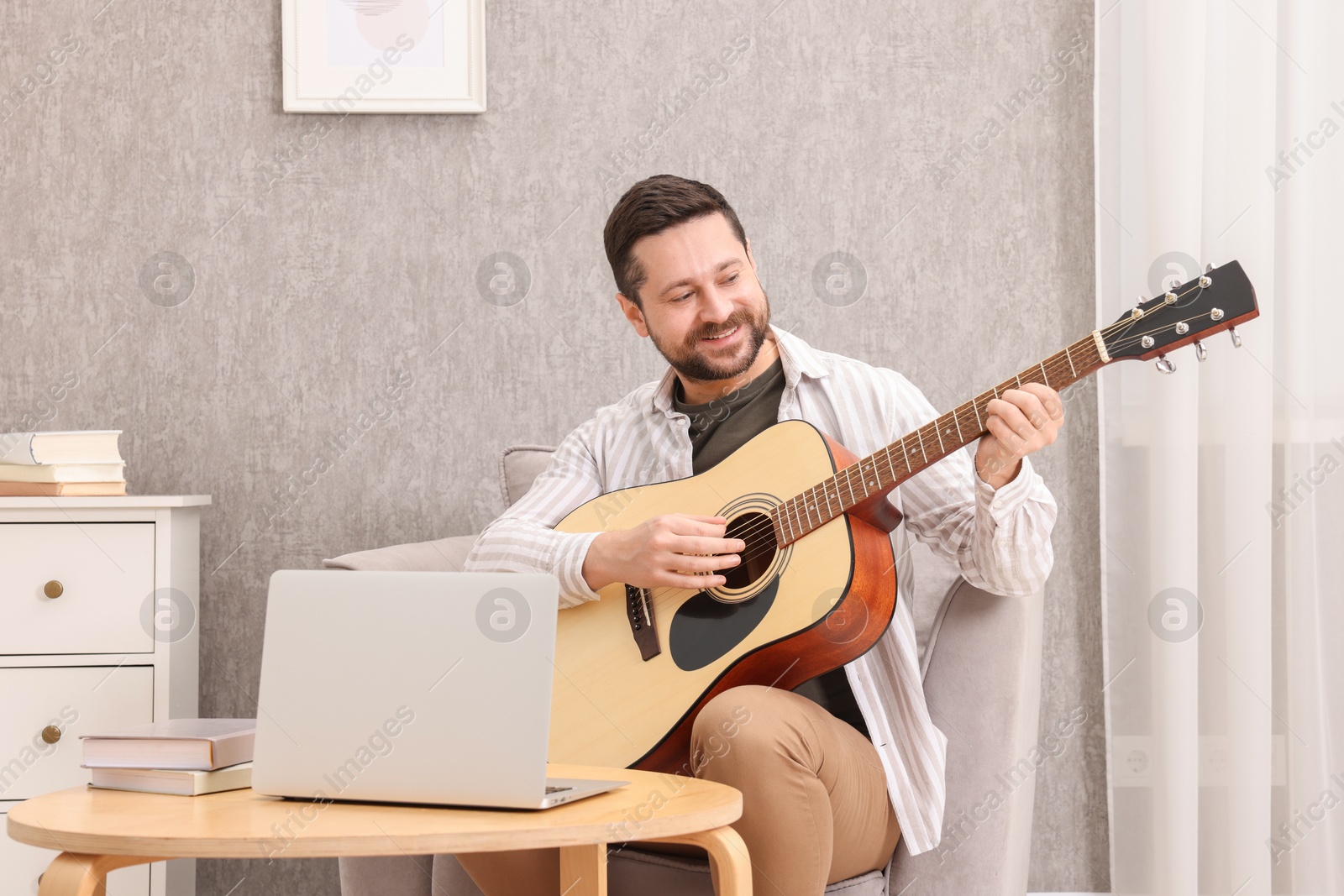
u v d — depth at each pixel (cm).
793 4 204
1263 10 162
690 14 204
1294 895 152
